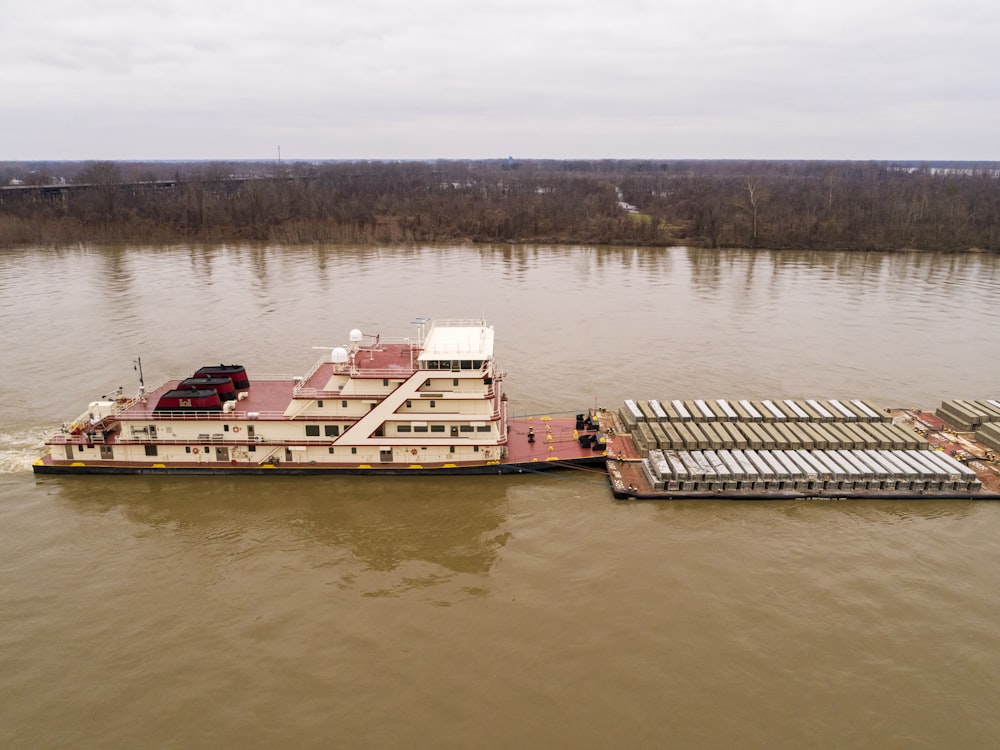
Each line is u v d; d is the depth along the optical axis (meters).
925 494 48.72
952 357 80.56
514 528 45.69
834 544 43.81
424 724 30.36
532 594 39.06
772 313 101.06
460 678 32.94
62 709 31.23
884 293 114.50
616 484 49.91
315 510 47.88
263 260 147.12
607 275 131.75
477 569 41.38
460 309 102.88
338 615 37.44
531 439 55.69
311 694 32.03
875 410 60.78
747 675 33.09
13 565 41.41
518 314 100.19
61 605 38.00
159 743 29.52
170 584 39.97
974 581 40.22
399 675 33.12
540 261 148.38
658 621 36.72
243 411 52.78
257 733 29.95
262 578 40.69
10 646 34.84
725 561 41.97
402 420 51.50
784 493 48.97
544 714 30.84
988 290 116.25
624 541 44.09
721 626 36.38
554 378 73.25
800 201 198.25
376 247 167.12
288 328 91.88
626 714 30.84
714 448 54.12
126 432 51.91
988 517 46.88
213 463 52.19
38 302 106.25
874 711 31.12
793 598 38.59
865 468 50.41
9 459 54.72
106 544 43.88
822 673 33.28
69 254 153.25
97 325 93.38
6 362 77.81
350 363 53.25
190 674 33.22
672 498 49.09
